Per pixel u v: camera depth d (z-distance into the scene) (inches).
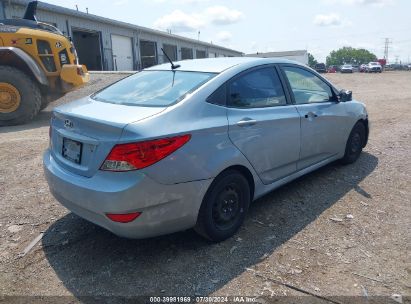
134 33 1304.1
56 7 899.4
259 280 117.2
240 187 141.6
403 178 200.8
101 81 630.5
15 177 206.5
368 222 152.9
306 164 180.4
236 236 142.5
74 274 121.6
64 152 133.2
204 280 117.6
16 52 369.4
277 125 154.3
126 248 135.9
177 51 1691.7
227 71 144.5
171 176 117.0
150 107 127.2
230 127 134.3
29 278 119.7
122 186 111.5
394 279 117.0
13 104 376.5
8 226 152.0
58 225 152.9
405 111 437.4
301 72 180.9
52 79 406.9
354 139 221.5
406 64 3708.2
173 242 139.3
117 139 112.7
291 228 148.4
